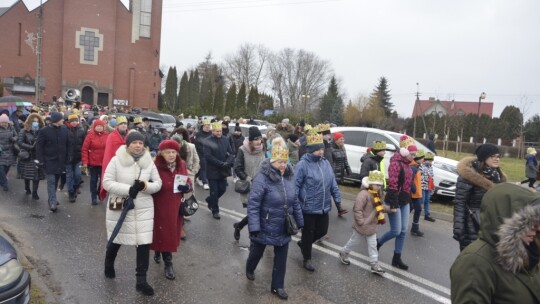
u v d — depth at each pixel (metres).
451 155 34.28
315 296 5.12
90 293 4.88
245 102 53.00
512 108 48.38
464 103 79.12
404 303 5.05
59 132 8.39
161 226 5.21
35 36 42.38
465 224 4.87
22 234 6.82
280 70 82.12
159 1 46.53
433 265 6.50
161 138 13.09
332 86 82.19
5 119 9.87
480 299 2.23
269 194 4.98
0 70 41.53
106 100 44.69
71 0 42.91
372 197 5.95
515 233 2.18
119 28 45.16
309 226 5.98
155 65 46.91
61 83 43.03
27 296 3.66
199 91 71.69
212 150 8.31
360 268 6.14
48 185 8.37
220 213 8.98
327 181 6.07
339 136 10.46
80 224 7.59
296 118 49.50
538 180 5.11
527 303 2.22
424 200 9.59
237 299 4.93
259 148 7.86
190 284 5.29
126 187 4.75
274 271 5.11
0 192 9.84
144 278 4.91
